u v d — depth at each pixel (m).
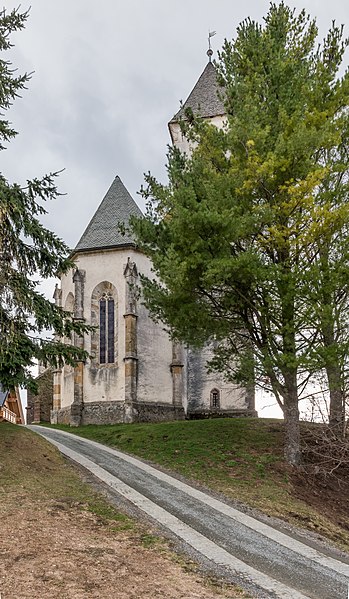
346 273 15.91
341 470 18.69
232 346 19.67
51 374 37.22
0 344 15.52
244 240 17.62
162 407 30.91
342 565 10.33
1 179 16.36
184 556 9.88
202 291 17.50
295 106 17.64
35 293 16.88
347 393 19.12
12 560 8.52
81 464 18.02
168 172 18.27
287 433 18.31
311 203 15.91
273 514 13.91
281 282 16.14
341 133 17.77
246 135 16.81
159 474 17.31
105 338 31.70
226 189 16.94
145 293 18.36
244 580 8.95
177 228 16.38
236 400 33.41
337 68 18.89
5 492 12.93
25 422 38.88
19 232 16.55
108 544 10.01
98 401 30.69
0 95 17.22
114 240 32.59
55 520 11.13
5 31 17.62
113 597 7.49
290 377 18.00
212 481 16.73
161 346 31.89
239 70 19.20
